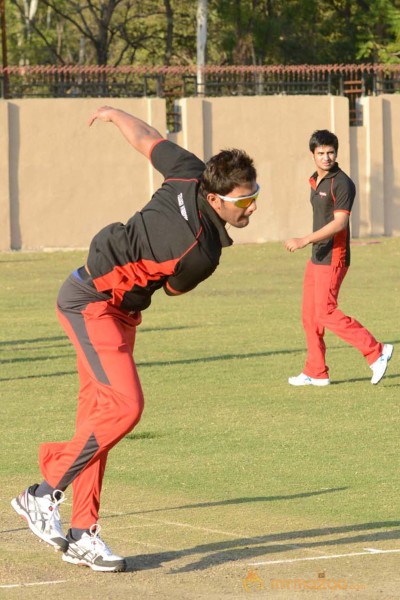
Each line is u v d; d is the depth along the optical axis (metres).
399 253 64.38
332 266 25.78
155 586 12.77
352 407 23.97
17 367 29.58
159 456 19.78
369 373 28.25
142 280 13.20
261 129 71.44
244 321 38.31
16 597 12.41
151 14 108.56
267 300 44.62
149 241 12.89
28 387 26.75
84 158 68.56
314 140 25.64
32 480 18.08
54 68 67.81
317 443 20.62
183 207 12.79
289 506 16.39
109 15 105.94
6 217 67.50
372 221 74.31
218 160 12.60
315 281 26.02
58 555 14.15
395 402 24.50
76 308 13.59
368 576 12.98
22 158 67.56
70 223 68.62
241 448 20.30
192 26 116.00
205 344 33.16
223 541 14.57
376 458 19.42
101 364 13.40
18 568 13.57
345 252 25.88
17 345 33.31
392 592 12.38
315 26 109.31
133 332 13.98
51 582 12.98
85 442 13.38
